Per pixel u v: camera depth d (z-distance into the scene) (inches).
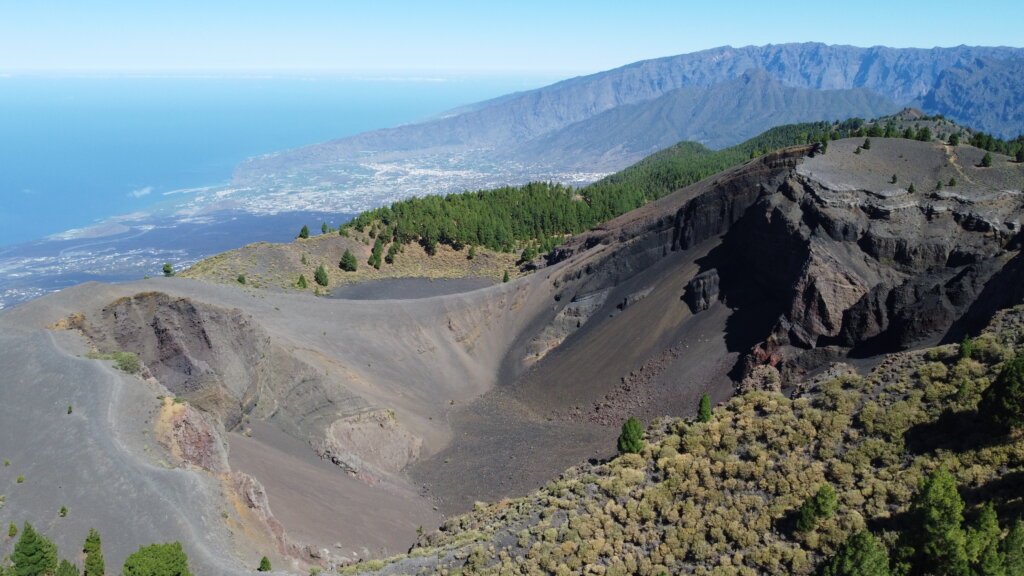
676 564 1635.1
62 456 1910.7
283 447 2741.1
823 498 1550.2
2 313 2610.7
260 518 2006.6
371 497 2659.9
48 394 2166.6
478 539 1935.3
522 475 2871.6
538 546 1776.6
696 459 1937.7
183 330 2719.0
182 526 1734.7
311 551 2023.9
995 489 1456.7
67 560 1592.0
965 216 3048.7
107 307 2687.0
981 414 1615.4
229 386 2711.6
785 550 1546.5
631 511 1817.2
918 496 1424.7
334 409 3014.3
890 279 2994.6
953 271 2878.9
